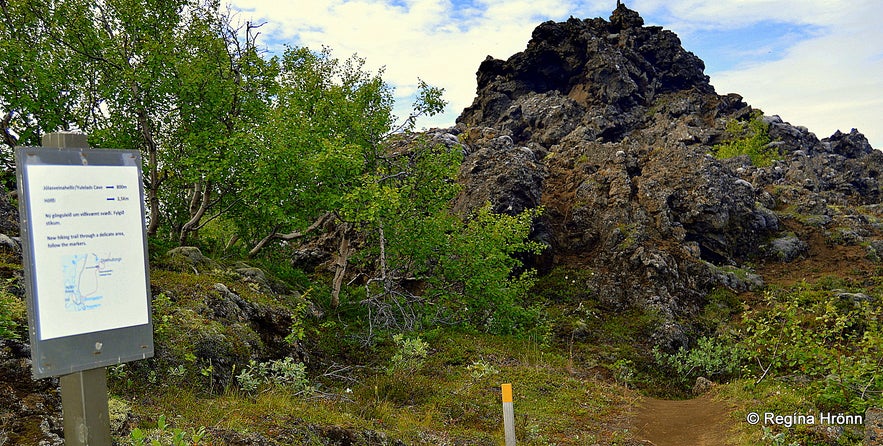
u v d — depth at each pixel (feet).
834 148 212.64
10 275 33.06
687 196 101.86
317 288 69.31
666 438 39.86
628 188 103.04
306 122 61.11
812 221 114.21
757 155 163.94
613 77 189.67
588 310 83.30
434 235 65.10
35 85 52.54
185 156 59.52
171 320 37.17
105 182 13.24
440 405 41.32
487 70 207.51
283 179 55.62
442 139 119.14
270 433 26.32
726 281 92.07
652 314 81.66
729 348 68.33
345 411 34.63
